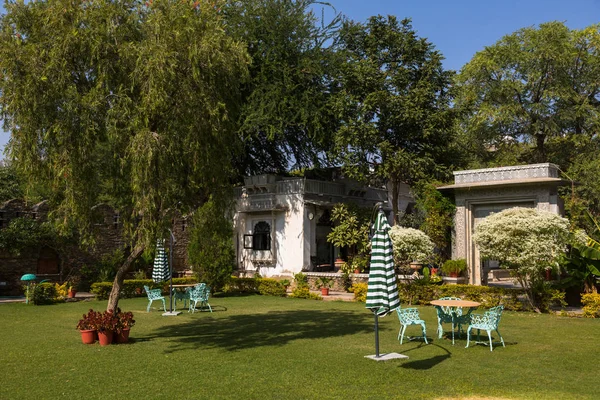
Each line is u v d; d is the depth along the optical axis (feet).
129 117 35.63
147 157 33.81
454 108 84.94
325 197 95.09
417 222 84.89
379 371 29.22
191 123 36.24
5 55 33.86
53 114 34.88
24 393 25.14
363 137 81.15
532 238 50.21
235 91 40.27
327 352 34.81
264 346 37.35
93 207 38.37
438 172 83.82
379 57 88.48
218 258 80.43
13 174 94.73
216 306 65.36
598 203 95.20
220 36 37.50
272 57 90.53
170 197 37.47
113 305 40.40
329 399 23.88
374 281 31.81
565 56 105.19
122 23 37.40
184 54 35.94
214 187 40.86
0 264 74.84
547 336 40.34
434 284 64.18
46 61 35.04
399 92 84.38
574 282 55.88
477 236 54.34
